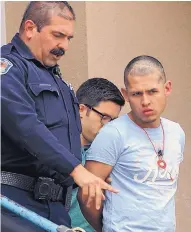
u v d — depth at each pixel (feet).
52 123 28.40
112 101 34.19
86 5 41.88
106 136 30.40
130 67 30.42
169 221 30.27
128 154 30.22
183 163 48.03
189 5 48.26
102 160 30.22
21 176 27.86
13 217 26.99
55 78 29.66
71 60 42.34
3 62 27.63
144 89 29.96
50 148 26.50
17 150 27.63
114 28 43.37
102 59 42.68
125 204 29.99
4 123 26.68
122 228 29.84
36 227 27.22
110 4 43.14
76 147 29.78
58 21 28.86
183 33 48.06
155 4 46.19
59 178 28.73
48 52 29.07
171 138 31.19
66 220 29.63
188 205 48.14
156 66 30.35
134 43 44.68
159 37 46.47
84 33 41.93
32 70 28.30
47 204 28.50
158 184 30.27
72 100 30.32
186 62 48.21
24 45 28.91
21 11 43.16
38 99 28.12
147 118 30.07
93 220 31.42
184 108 48.21
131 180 30.19
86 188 26.66
